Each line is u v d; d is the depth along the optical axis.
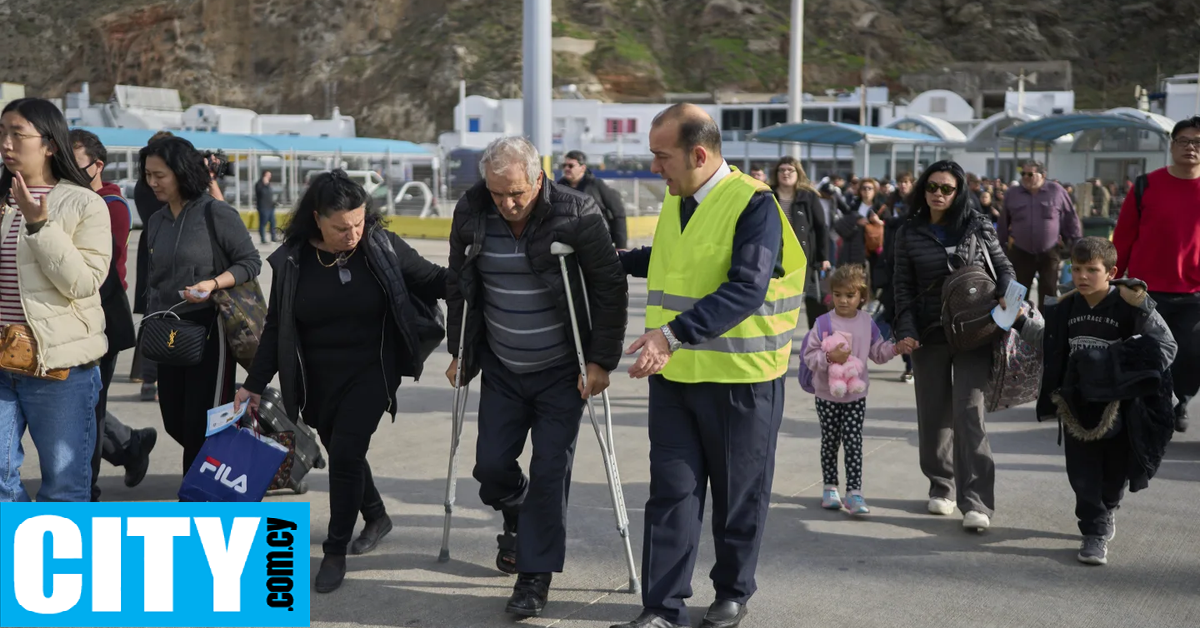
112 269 4.89
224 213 4.78
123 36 115.31
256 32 114.06
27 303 3.85
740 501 3.79
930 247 4.99
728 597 3.85
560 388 4.04
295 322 4.21
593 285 3.98
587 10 112.50
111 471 5.90
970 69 111.56
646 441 6.69
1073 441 4.62
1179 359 6.14
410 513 5.18
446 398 7.98
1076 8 121.00
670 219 3.91
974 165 44.44
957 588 4.28
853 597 4.18
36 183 3.93
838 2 115.38
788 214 8.27
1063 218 9.30
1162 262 6.09
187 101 110.44
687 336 3.44
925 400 5.19
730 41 109.44
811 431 6.96
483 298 4.08
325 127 60.59
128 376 8.64
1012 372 4.79
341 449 4.24
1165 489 5.61
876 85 107.19
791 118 23.20
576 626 3.89
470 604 4.09
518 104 73.69
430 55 105.00
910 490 5.64
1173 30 116.19
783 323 3.80
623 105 70.94
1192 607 4.09
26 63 119.31
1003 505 5.36
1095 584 4.32
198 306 4.75
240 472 4.13
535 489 3.99
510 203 3.77
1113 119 17.22
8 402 3.96
